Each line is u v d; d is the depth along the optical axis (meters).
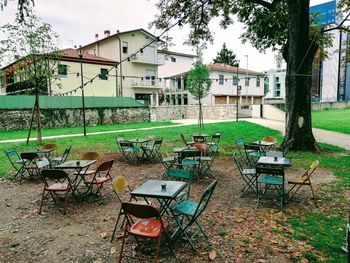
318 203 5.50
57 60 13.34
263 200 5.74
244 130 19.11
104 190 6.61
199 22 13.93
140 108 29.52
